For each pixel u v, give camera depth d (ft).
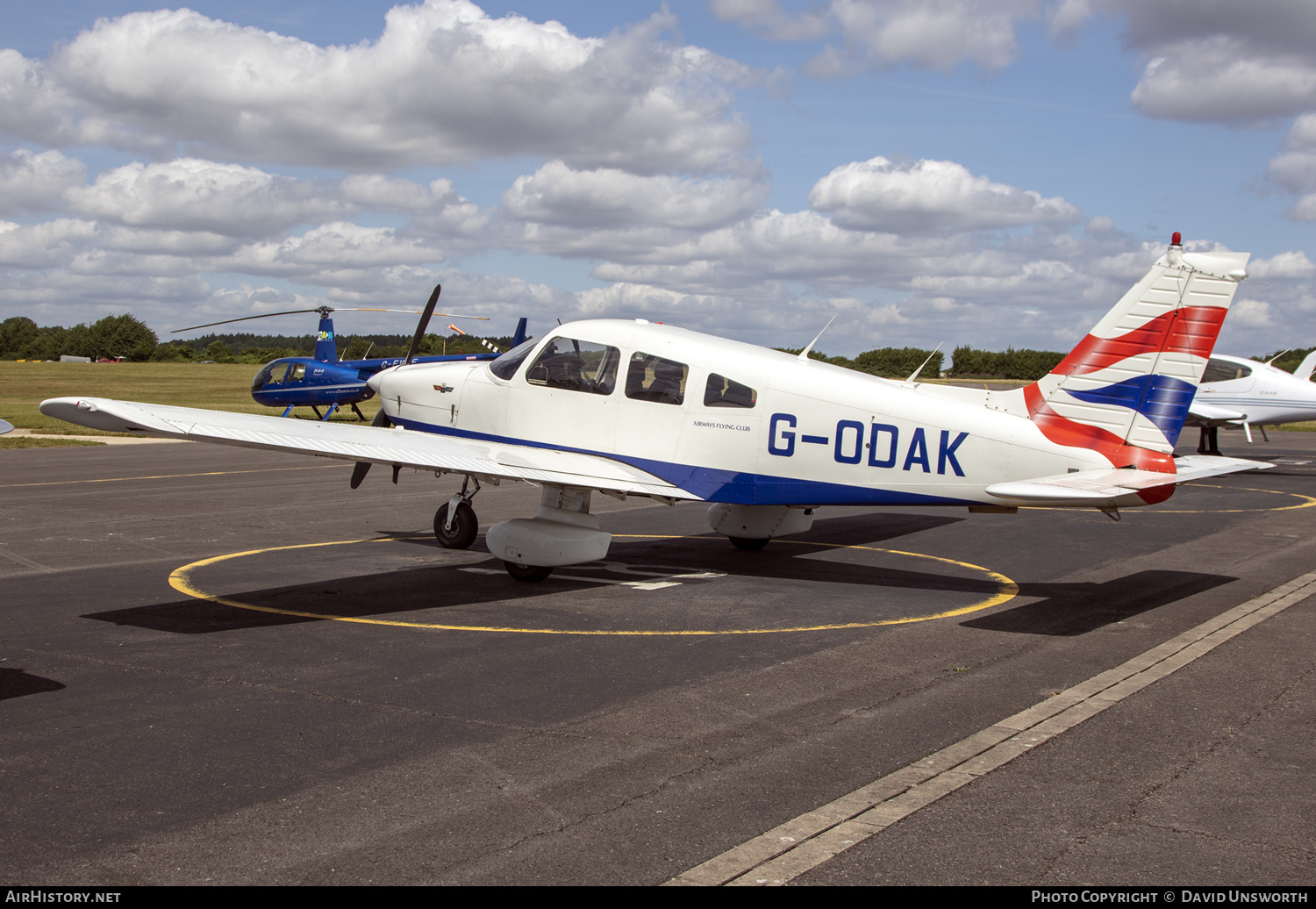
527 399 30.68
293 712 15.96
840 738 14.78
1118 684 17.57
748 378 27.63
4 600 24.43
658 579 28.07
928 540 35.70
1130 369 25.20
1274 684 17.61
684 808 12.22
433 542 34.22
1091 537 36.40
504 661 19.20
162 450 72.84
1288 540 35.42
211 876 10.47
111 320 484.33
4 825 11.70
